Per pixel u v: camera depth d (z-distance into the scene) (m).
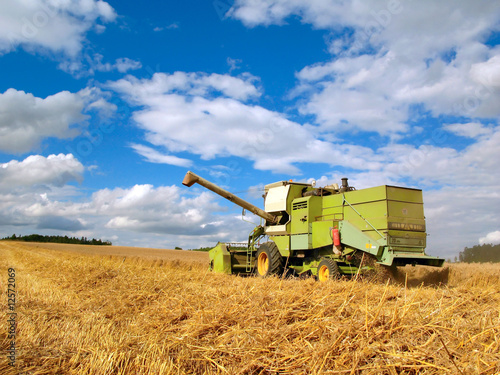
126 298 7.54
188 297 6.78
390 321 4.11
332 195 11.89
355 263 10.85
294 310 5.01
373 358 3.46
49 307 6.66
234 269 15.44
